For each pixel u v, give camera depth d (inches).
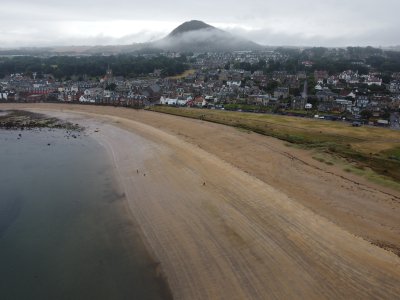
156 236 1562.5
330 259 1354.6
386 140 3501.5
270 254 1387.8
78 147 3093.0
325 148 2982.3
